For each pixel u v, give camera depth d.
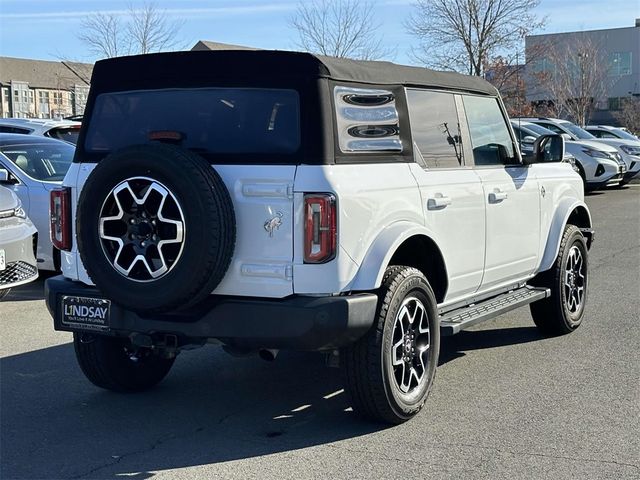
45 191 9.49
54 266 9.55
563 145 6.73
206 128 4.77
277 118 4.62
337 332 4.48
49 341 7.26
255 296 4.57
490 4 31.31
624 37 63.16
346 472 4.34
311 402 5.59
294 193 4.47
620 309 8.27
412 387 5.11
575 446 4.66
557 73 48.31
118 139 5.09
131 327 4.77
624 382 5.86
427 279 5.52
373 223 4.75
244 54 4.73
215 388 5.94
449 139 5.75
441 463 4.43
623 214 16.31
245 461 4.53
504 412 5.25
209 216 4.36
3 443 4.86
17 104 53.97
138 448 4.76
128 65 5.07
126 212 4.53
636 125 50.75
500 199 6.17
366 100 4.90
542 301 7.12
